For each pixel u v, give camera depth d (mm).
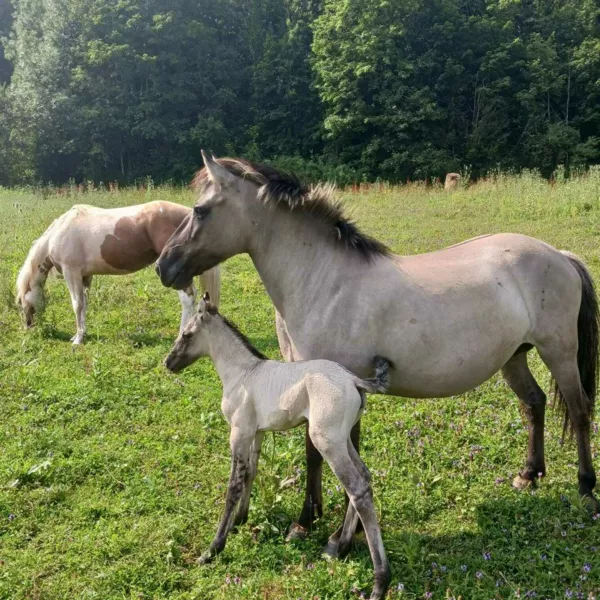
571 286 3861
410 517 3963
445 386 3611
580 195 14133
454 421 5152
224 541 3650
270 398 3527
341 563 3488
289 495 4250
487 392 5672
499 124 31875
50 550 3729
